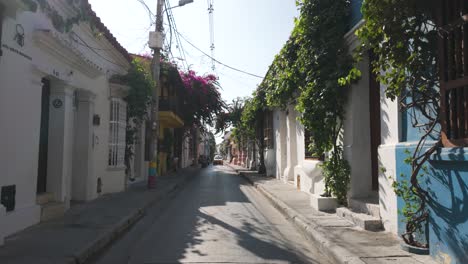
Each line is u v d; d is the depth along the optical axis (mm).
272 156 22641
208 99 31734
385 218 7105
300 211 9562
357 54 5973
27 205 7355
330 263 5844
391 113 6879
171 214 10234
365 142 8891
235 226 8516
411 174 5926
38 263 5121
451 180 4855
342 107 9219
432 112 5605
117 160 13836
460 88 4488
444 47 4742
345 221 8141
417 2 4926
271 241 7137
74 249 5852
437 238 5215
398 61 5371
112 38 12578
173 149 32062
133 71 14406
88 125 11125
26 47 7180
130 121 16203
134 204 10812
